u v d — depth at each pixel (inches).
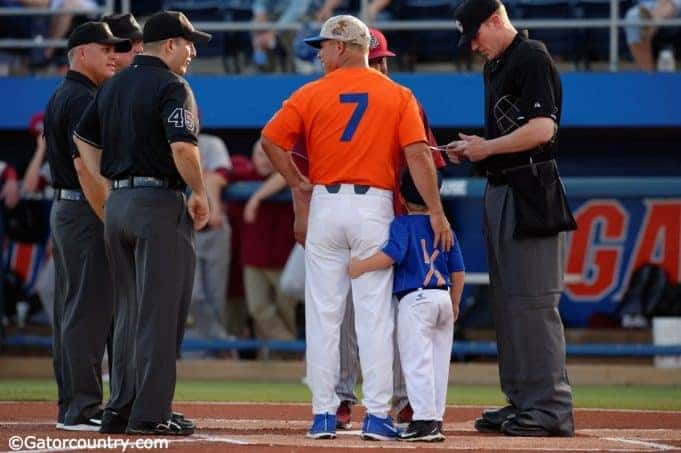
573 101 1952.5
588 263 1983.3
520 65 1075.9
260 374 1900.8
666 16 2004.2
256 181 1902.1
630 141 2105.1
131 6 2113.7
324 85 1023.6
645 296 1968.5
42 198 1975.9
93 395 1105.4
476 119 1959.9
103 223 1097.4
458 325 1932.8
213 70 2154.3
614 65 1973.4
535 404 1083.9
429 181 1007.6
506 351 1115.9
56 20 2118.6
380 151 1008.9
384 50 1147.9
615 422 1251.8
